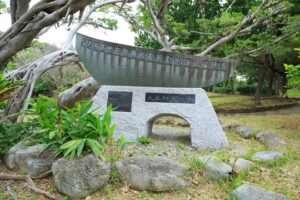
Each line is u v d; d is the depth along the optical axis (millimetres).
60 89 9703
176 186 3492
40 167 3688
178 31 10016
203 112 4941
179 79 5020
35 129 4367
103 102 5195
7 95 4262
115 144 4336
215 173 3691
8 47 3168
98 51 5195
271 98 15164
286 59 11336
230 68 5125
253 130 5996
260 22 8820
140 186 3459
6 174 3611
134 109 5109
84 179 3369
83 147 3525
